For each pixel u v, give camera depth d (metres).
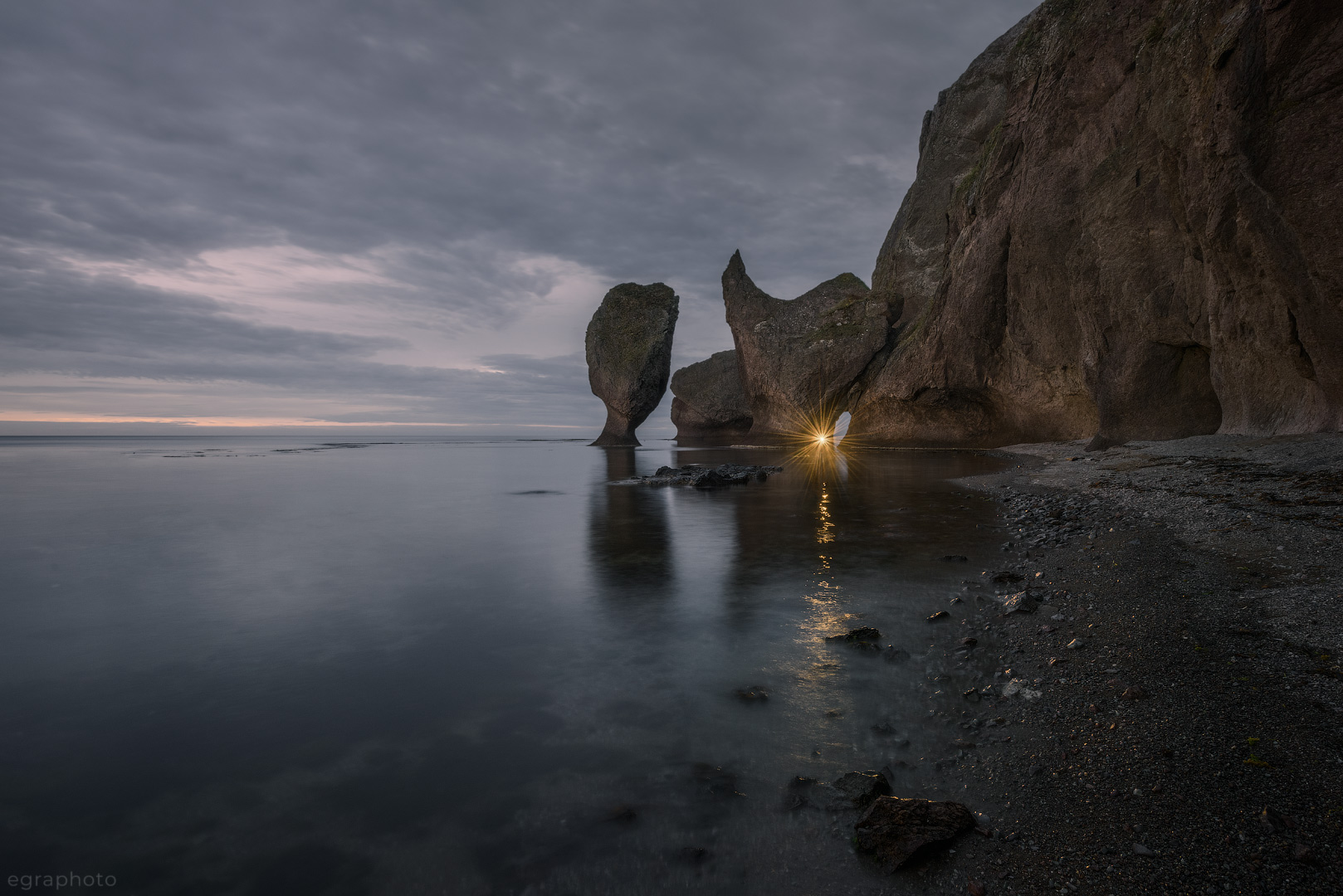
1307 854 2.12
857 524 10.04
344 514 12.37
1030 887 2.16
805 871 2.33
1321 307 12.01
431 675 4.24
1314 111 11.43
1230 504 8.09
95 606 5.97
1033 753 3.01
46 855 2.46
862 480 17.58
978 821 2.55
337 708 3.76
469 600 6.12
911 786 2.87
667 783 2.92
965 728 3.35
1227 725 2.98
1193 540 6.70
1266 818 2.32
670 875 2.33
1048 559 6.84
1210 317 15.61
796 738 3.31
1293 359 13.55
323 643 4.91
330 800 2.82
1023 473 16.53
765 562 7.49
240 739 3.38
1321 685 3.25
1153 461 14.03
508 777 2.99
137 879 2.33
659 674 4.18
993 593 5.79
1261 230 12.58
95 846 2.51
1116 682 3.60
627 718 3.58
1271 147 12.12
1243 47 12.18
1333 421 12.84
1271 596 4.66
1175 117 15.00
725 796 2.80
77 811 2.74
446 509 13.05
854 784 2.83
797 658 4.40
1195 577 5.35
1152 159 17.27
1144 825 2.38
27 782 2.96
